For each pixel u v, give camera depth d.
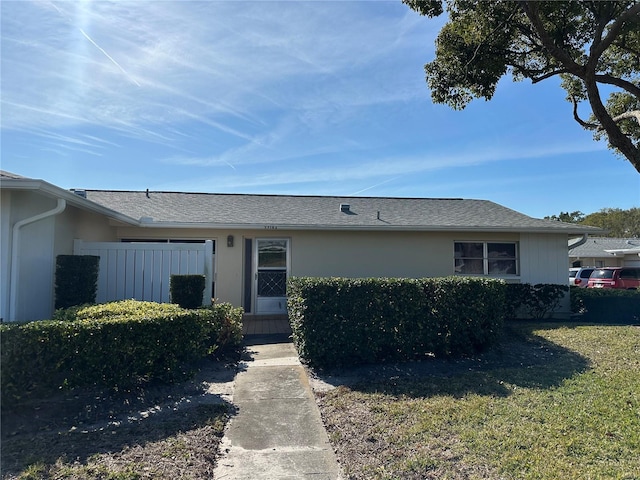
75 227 8.20
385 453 3.52
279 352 7.22
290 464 3.39
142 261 8.15
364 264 11.41
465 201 14.95
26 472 3.03
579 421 4.04
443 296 6.64
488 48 8.50
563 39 8.50
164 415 4.32
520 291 11.02
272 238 11.25
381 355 6.46
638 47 9.13
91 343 4.49
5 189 5.68
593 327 8.88
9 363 4.07
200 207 12.12
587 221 58.34
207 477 3.13
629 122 10.70
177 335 5.14
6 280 5.69
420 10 8.15
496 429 3.89
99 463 3.22
